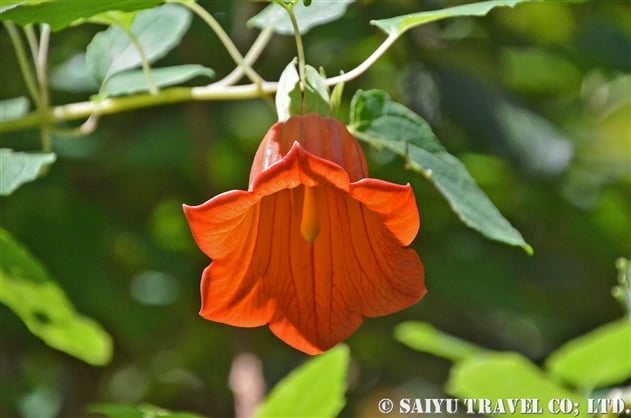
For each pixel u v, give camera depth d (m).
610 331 3.02
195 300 6.73
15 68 6.15
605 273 6.86
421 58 6.01
